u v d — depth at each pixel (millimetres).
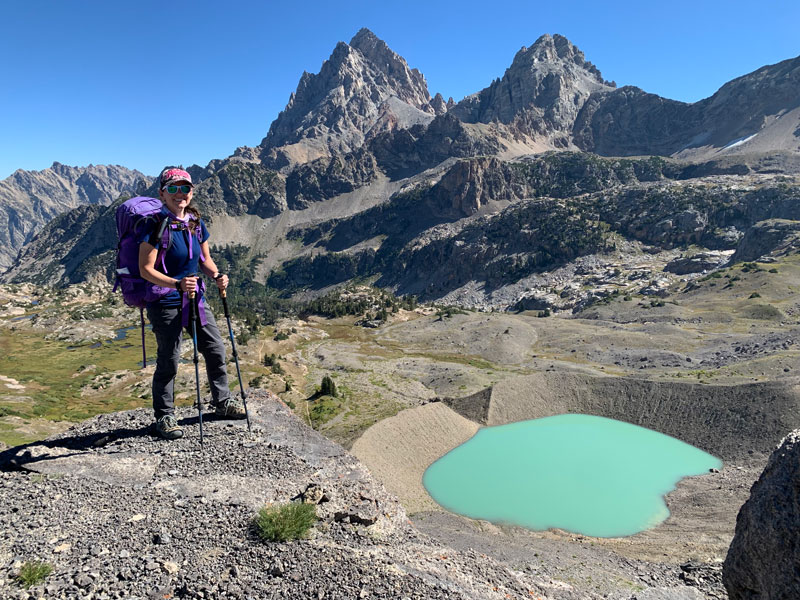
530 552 35219
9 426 77562
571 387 142000
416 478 98438
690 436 116062
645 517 84812
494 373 176500
